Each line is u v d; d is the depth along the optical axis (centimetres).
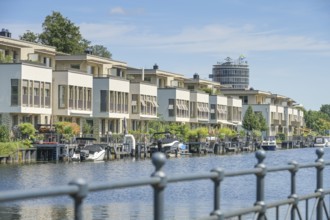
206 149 11456
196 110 13012
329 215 1384
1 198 562
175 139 10031
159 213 752
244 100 17412
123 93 10156
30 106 7831
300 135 18575
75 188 631
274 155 11662
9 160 7056
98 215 3105
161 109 12194
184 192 4034
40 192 596
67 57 10231
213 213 889
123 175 5981
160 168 761
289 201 1143
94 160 8125
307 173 5581
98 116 9688
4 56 8669
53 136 7781
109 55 16688
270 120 17125
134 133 9912
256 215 1026
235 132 13350
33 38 13500
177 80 13988
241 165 8169
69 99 8706
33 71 7900
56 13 13562
